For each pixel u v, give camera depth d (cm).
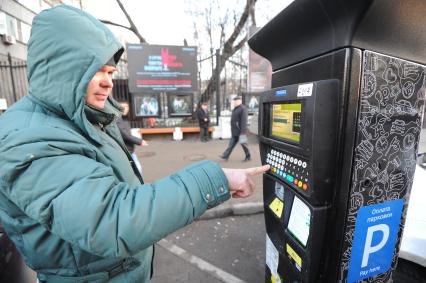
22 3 865
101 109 97
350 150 93
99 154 86
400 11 82
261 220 322
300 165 106
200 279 222
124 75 946
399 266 185
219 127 909
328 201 100
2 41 762
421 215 179
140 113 855
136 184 105
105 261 90
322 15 88
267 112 130
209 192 79
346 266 106
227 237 285
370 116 93
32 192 66
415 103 101
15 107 84
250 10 1088
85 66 76
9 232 87
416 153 107
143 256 104
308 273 108
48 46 76
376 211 104
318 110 91
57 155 69
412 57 98
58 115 85
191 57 845
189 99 873
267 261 153
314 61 102
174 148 767
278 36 116
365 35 86
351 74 88
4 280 121
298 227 115
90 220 65
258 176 474
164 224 71
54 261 86
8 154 66
